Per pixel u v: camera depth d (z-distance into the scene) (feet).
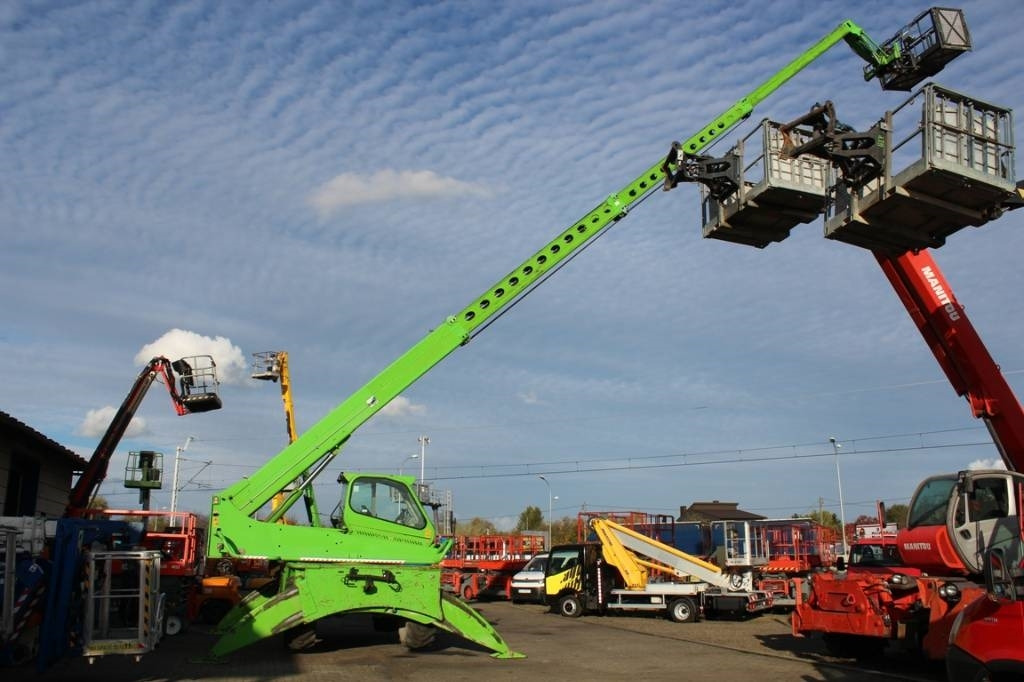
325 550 48.62
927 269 51.26
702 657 52.65
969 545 43.32
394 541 50.57
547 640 63.41
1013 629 26.50
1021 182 43.16
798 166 45.52
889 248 45.62
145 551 37.09
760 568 99.30
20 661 36.09
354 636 62.18
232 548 47.73
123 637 36.27
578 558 91.50
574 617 88.84
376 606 48.39
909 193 39.83
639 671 45.80
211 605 71.97
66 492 83.30
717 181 48.44
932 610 43.16
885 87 56.80
